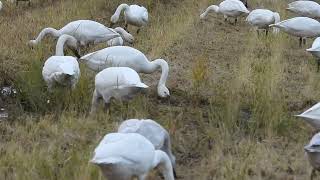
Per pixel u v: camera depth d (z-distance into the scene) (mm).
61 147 22328
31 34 39531
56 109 26047
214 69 35188
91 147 21500
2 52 34031
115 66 27422
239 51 40281
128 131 19422
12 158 20516
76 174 19000
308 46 42500
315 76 34656
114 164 16375
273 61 35969
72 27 32750
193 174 20812
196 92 29875
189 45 40344
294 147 23344
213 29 46781
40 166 19891
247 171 20703
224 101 27766
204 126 25000
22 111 25812
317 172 20688
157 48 37188
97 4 49312
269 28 45656
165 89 28297
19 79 28359
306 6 47625
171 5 53188
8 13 46906
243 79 31703
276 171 20984
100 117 24891
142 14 41281
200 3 54969
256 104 27047
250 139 23969
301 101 30062
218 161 21375
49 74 26359
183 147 22906
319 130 24047
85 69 30047
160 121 24875
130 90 24062
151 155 17156
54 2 51312
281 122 25078
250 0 60594
